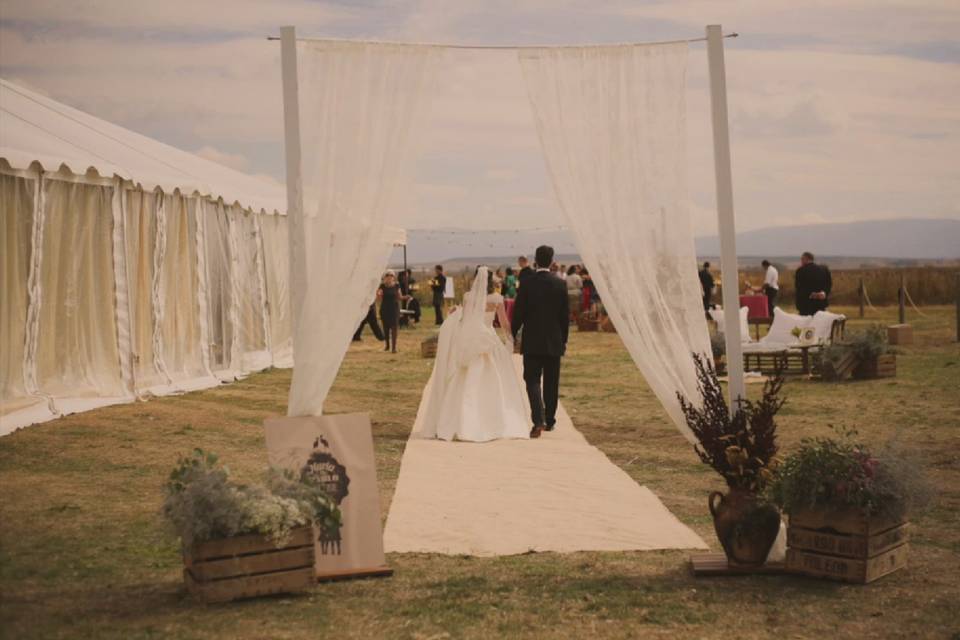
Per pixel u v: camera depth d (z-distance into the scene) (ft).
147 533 20.61
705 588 17.38
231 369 52.42
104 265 39.75
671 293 19.80
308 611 16.07
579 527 21.85
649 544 20.48
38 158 34.63
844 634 15.03
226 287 52.49
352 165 19.27
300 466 18.61
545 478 27.20
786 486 17.75
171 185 43.65
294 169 19.17
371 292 19.26
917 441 31.91
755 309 68.39
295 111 19.20
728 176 19.58
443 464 29.25
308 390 19.11
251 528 16.55
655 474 28.14
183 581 17.43
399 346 75.20
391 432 35.78
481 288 34.94
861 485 17.39
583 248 19.89
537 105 20.02
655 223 19.88
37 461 27.84
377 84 19.33
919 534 21.07
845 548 17.52
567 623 15.57
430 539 20.89
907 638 14.85
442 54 19.49
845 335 50.06
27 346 34.96
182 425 35.01
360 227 19.22
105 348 39.99
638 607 16.33
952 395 42.11
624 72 20.01
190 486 16.58
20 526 20.90
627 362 61.52
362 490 18.79
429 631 15.19
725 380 48.96
